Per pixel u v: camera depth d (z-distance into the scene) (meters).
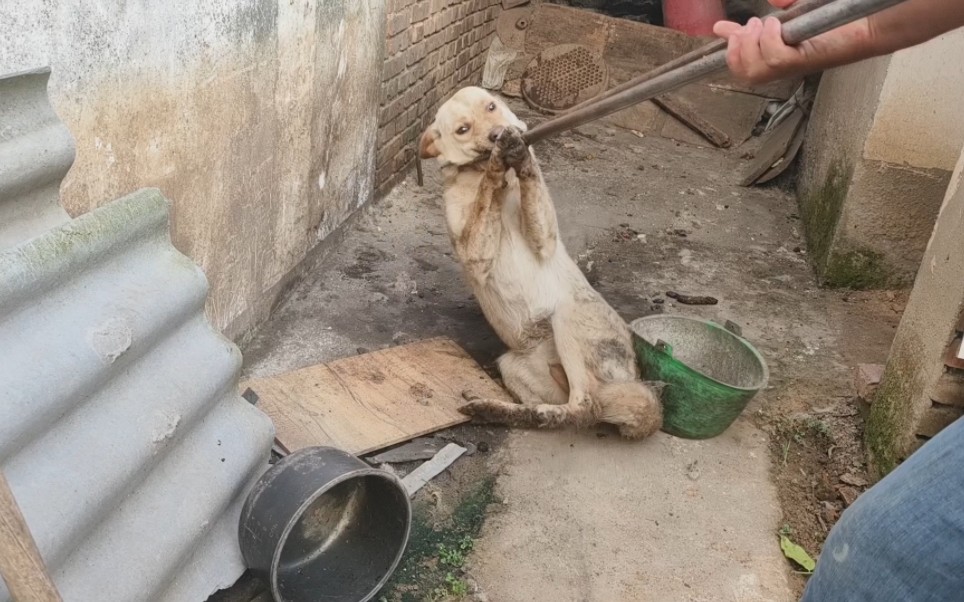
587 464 3.24
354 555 2.60
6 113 1.90
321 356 3.68
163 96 2.69
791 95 7.09
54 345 1.88
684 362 3.53
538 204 3.20
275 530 2.24
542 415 3.28
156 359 2.24
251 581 2.53
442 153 3.39
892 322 4.55
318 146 4.10
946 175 4.53
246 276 3.56
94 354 1.95
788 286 4.91
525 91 7.49
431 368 3.62
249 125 3.31
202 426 2.39
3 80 1.85
